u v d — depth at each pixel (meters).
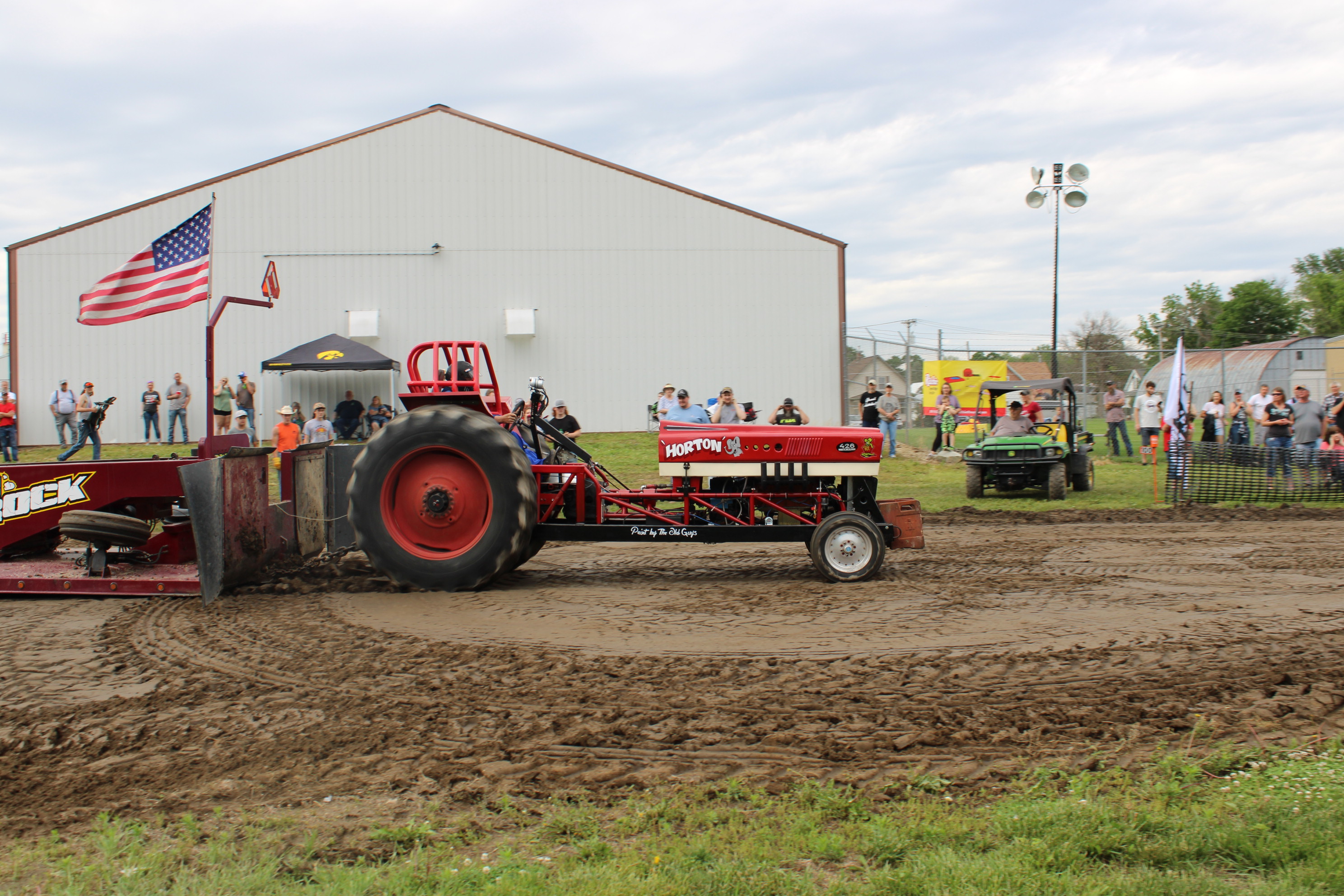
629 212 23.67
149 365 22.69
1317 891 2.61
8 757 3.88
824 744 3.90
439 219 23.22
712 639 5.64
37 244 22.36
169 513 7.80
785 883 2.73
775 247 23.95
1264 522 10.95
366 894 2.71
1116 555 8.69
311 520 8.07
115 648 5.54
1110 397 19.59
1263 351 23.45
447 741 3.99
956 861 2.82
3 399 18.50
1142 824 3.03
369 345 23.16
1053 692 4.55
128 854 3.00
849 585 7.32
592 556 8.91
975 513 12.21
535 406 7.77
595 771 3.66
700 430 7.72
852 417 26.39
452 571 6.99
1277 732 3.96
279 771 3.70
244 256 22.88
